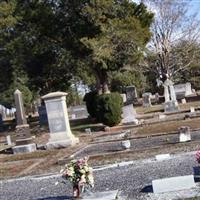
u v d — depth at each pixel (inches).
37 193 485.4
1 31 1729.8
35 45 1517.0
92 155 697.6
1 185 589.0
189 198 346.9
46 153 880.9
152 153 621.6
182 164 499.2
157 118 1283.2
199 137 711.7
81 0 1362.0
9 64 2025.1
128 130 1093.1
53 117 964.6
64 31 1449.3
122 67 1504.7
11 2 1672.0
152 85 2869.1
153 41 2447.1
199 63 2684.5
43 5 1441.9
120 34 1295.5
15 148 963.3
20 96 989.8
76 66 1558.8
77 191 386.9
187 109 1449.3
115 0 1364.4
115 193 395.9
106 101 1190.9
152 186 390.3
